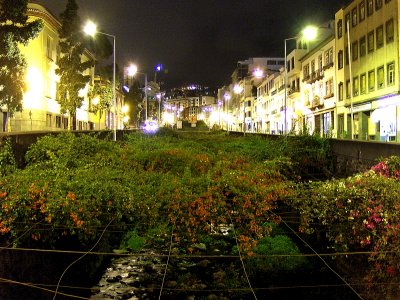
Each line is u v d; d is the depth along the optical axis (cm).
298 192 1005
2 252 728
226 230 1417
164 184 1171
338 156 1789
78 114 5659
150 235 1296
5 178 967
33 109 3909
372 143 1390
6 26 2702
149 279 1232
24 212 849
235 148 2452
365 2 3900
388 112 3447
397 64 3288
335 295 905
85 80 4200
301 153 1972
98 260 1260
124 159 1648
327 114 5038
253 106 10475
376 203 753
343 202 810
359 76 4056
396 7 3284
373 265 729
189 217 1048
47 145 1467
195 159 1686
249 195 1070
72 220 900
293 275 1107
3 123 3606
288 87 6762
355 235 770
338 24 4628
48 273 912
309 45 5875
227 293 1127
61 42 4125
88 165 1435
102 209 1006
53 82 4484
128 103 9331
